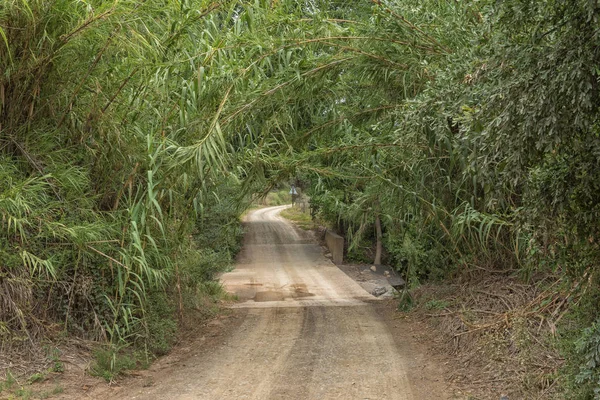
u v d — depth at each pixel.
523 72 3.53
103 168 6.68
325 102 7.76
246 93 6.04
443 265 10.43
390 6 6.57
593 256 4.55
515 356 5.95
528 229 4.62
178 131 6.04
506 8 3.56
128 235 6.29
